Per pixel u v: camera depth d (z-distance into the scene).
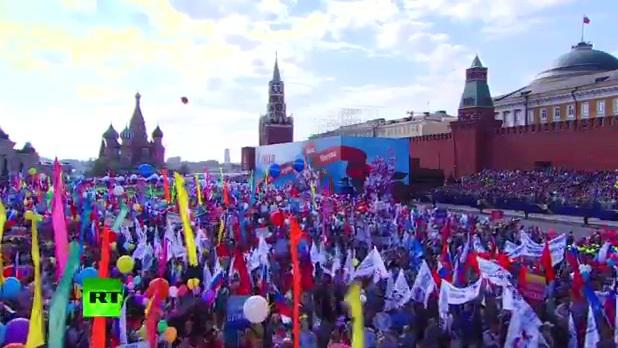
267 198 35.91
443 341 10.73
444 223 24.16
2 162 77.31
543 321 11.54
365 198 46.00
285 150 65.31
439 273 13.84
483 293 12.27
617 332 10.21
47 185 35.16
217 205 30.27
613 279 15.02
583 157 53.34
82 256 14.52
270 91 115.06
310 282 13.43
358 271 13.73
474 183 58.41
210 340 9.80
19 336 8.23
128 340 9.39
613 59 79.62
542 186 50.38
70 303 9.52
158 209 28.42
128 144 122.75
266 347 10.25
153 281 10.45
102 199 31.59
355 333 8.11
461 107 66.62
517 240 23.06
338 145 54.28
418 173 63.66
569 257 15.84
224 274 13.18
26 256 14.31
